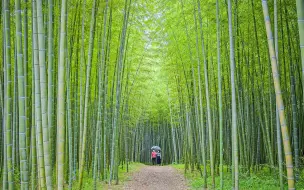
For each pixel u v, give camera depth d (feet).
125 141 56.13
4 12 15.40
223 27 27.12
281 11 22.85
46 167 13.69
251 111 32.27
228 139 33.94
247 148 28.84
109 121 38.83
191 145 40.01
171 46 34.94
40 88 13.97
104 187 27.96
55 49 21.57
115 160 32.89
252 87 28.63
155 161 76.69
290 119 28.32
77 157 33.94
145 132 90.84
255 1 24.81
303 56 9.53
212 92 33.30
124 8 29.60
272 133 28.09
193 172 39.14
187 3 29.45
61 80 13.84
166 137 84.48
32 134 16.43
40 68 13.58
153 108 72.38
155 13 32.17
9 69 15.51
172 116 66.18
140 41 37.14
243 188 23.52
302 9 9.55
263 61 28.53
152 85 64.75
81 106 22.02
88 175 32.30
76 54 25.77
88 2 24.03
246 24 27.61
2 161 24.53
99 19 26.23
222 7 26.84
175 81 43.09
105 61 29.40
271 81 25.75
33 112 16.34
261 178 26.68
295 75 28.17
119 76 31.55
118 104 32.42
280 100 11.38
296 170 24.23
